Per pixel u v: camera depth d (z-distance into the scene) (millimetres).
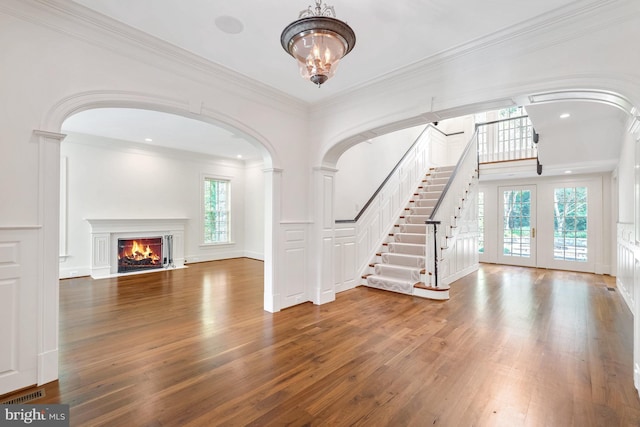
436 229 4602
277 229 3963
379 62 3018
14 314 2107
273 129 3875
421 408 1994
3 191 2061
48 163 2236
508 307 4133
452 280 5523
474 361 2631
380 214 5891
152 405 2010
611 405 2016
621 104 2277
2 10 2049
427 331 3297
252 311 3963
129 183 6496
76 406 1986
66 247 5699
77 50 2355
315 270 4324
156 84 2785
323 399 2090
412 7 2201
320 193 4285
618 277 5121
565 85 2285
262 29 2521
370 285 5203
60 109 2279
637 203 2488
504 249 7652
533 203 7258
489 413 1941
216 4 2209
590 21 2178
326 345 2947
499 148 7293
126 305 4195
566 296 4668
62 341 3004
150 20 2414
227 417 1896
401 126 3533
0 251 2051
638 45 2025
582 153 5176
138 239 6617
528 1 2133
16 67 2100
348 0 2127
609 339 3092
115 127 5352
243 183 8797
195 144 6715
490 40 2568
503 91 2576
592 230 6527
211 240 8141
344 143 4070
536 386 2248
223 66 3168
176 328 3367
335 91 3793
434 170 7719
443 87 2957
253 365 2553
